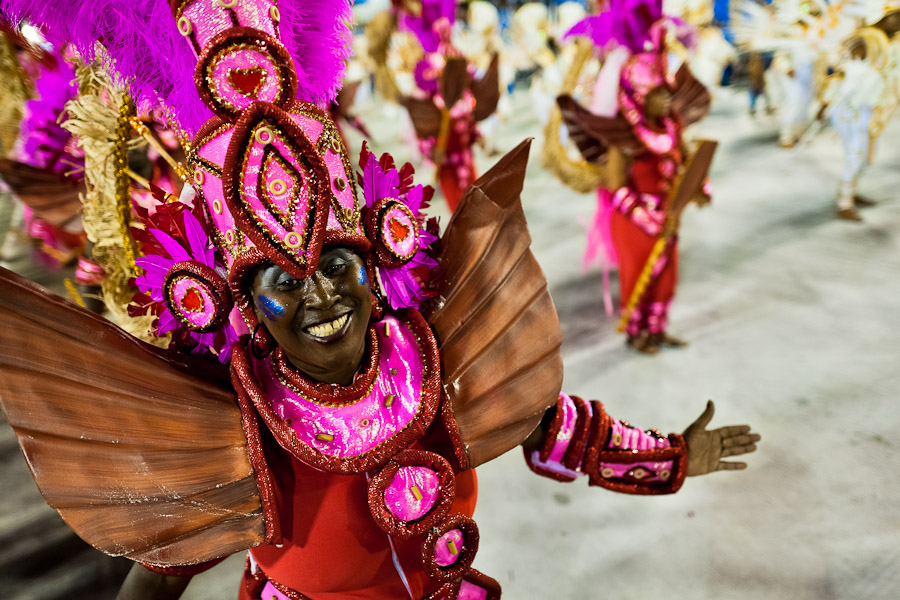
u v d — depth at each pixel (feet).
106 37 3.16
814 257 15.48
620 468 4.45
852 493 8.41
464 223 3.96
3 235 14.35
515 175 3.99
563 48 24.98
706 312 13.28
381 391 3.54
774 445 9.34
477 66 25.49
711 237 17.11
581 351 12.05
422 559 3.59
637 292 11.50
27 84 7.75
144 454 3.16
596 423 4.37
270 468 3.45
